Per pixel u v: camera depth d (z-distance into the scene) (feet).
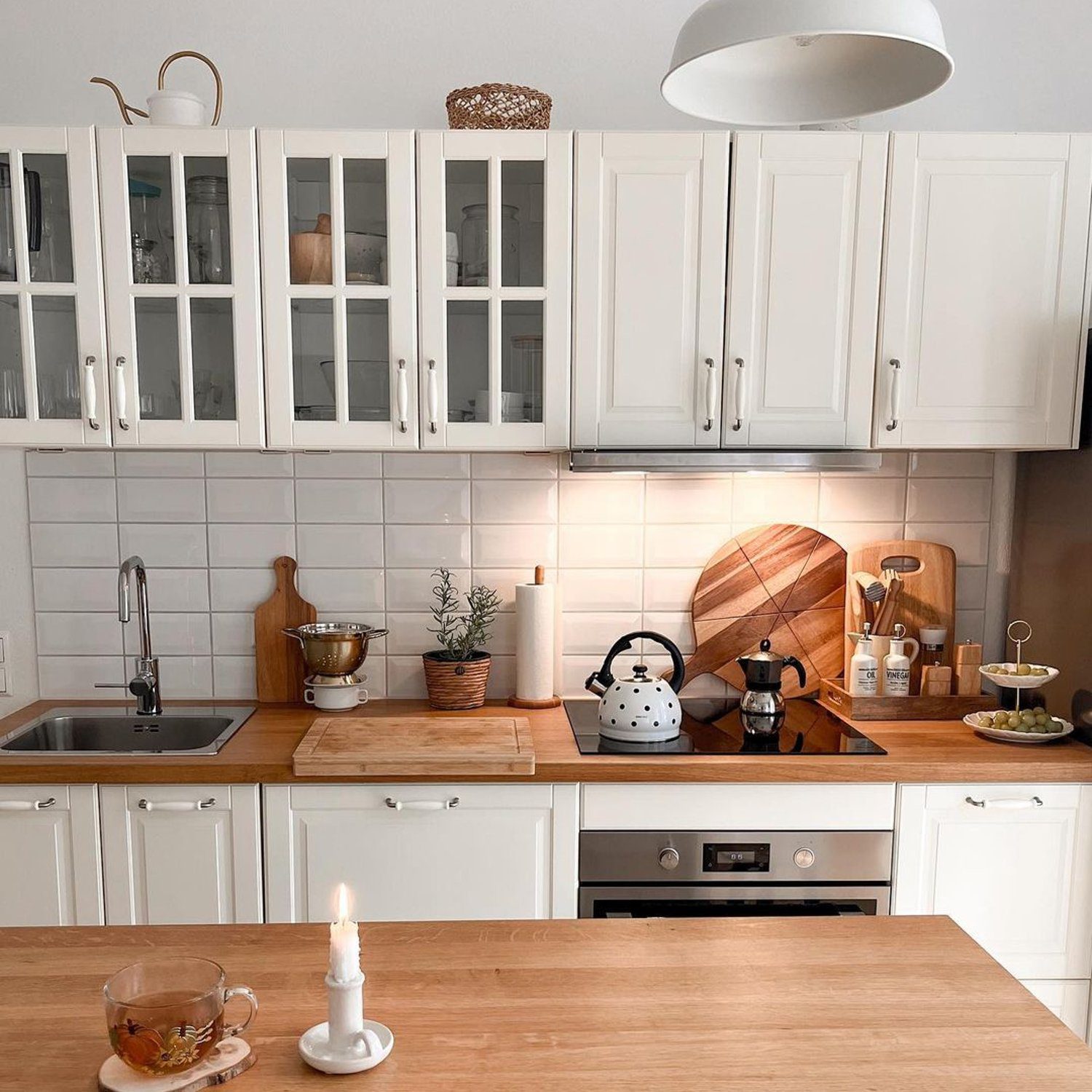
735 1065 3.25
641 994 3.72
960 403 7.47
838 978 3.85
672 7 8.25
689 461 7.29
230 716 8.15
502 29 8.23
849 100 4.72
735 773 6.85
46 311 7.23
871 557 8.70
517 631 8.44
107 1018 3.15
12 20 8.05
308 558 8.59
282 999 3.68
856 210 7.26
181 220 7.15
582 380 7.36
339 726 7.59
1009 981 3.84
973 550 8.81
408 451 8.07
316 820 6.87
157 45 8.11
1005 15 8.38
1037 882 7.09
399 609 8.68
